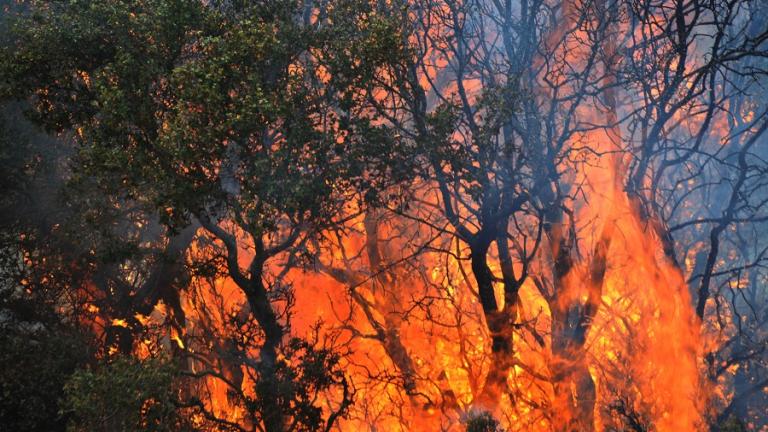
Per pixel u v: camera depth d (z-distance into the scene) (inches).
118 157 809.5
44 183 1207.6
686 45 1021.8
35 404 1026.1
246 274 983.6
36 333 1149.1
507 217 1011.9
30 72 870.4
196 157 791.7
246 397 925.8
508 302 1047.6
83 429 846.5
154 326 1234.6
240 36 813.2
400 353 1204.5
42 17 873.5
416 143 925.2
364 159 901.2
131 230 1282.0
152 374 828.6
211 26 854.5
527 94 1005.2
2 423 1032.2
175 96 826.2
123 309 1235.2
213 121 797.2
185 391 1189.1
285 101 824.9
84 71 892.6
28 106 1189.1
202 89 779.4
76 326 1228.5
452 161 916.6
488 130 928.9
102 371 836.0
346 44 892.6
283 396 903.1
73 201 1136.2
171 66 858.8
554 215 1104.2
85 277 1258.6
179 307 1272.1
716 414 1078.4
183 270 1194.6
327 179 873.5
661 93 1040.2
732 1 1016.2
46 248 1234.0
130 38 856.3
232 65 816.3
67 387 834.8
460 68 1015.0
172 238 1227.2
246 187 826.8
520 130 1027.3
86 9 861.8
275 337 939.3
